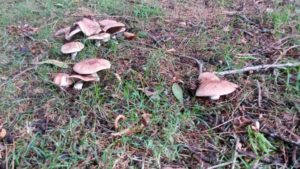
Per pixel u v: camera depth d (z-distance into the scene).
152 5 0.81
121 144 0.41
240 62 0.57
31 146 0.41
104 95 0.49
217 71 0.54
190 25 0.71
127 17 0.74
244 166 0.39
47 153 0.40
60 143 0.41
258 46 0.62
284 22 0.71
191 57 0.58
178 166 0.39
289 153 0.40
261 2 0.83
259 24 0.71
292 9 0.78
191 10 0.79
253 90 0.50
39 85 0.52
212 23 0.72
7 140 0.42
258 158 0.39
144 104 0.47
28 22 0.72
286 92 0.50
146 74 0.53
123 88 0.50
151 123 0.44
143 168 0.38
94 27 0.61
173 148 0.41
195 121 0.45
